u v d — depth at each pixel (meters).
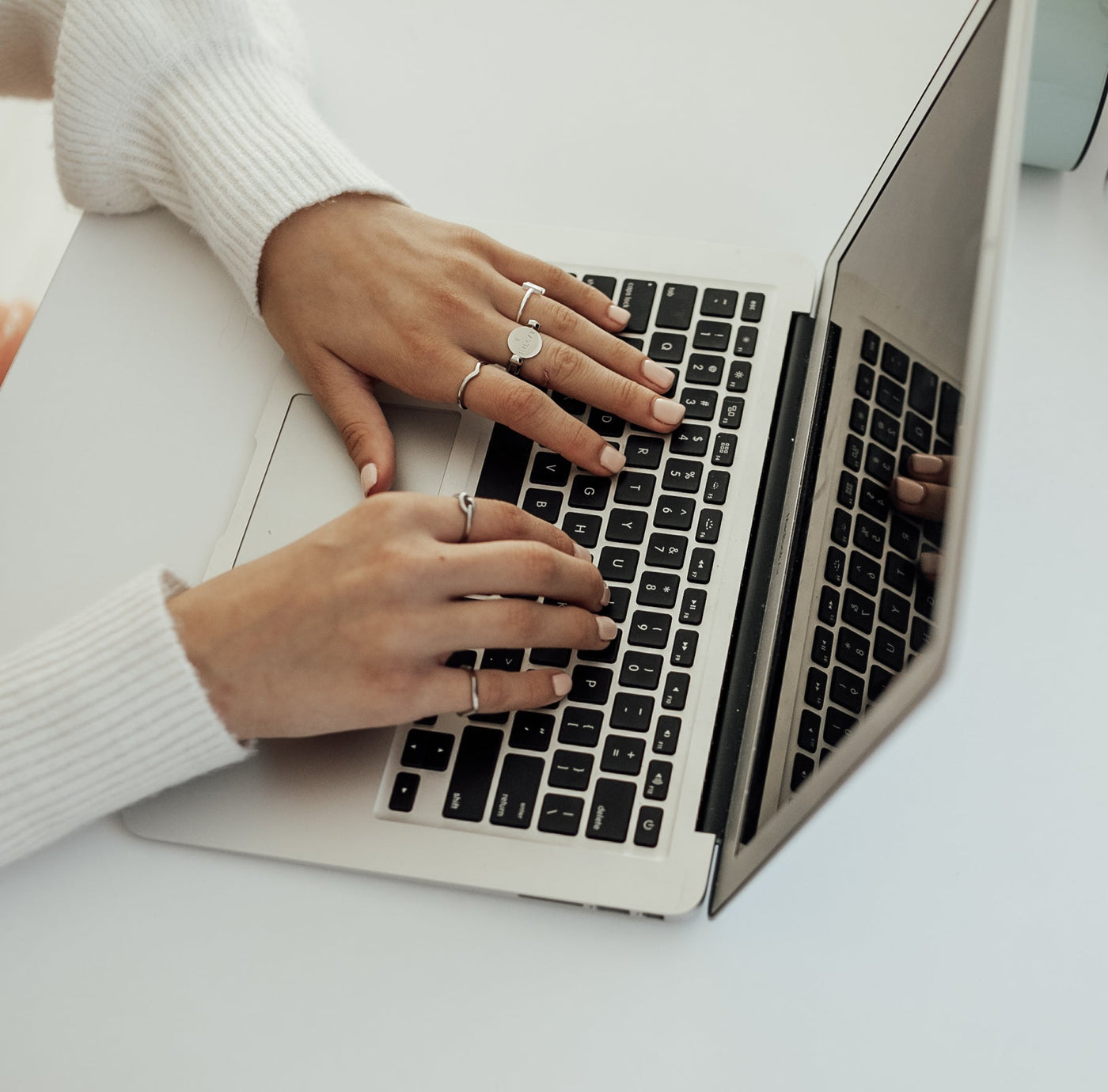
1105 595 0.58
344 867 0.53
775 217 0.71
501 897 0.53
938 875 0.52
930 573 0.38
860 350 0.55
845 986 0.50
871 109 0.74
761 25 0.77
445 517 0.55
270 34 0.73
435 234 0.66
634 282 0.67
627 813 0.52
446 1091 0.49
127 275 0.71
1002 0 0.47
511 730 0.54
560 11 0.79
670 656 0.56
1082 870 0.52
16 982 0.52
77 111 0.69
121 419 0.66
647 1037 0.49
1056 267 0.67
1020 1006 0.49
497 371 0.62
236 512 0.62
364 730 0.56
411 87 0.77
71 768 0.52
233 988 0.52
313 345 0.65
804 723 0.47
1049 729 0.55
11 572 0.62
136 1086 0.50
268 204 0.66
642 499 0.60
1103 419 0.63
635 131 0.74
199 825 0.54
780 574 0.56
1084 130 0.65
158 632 0.53
